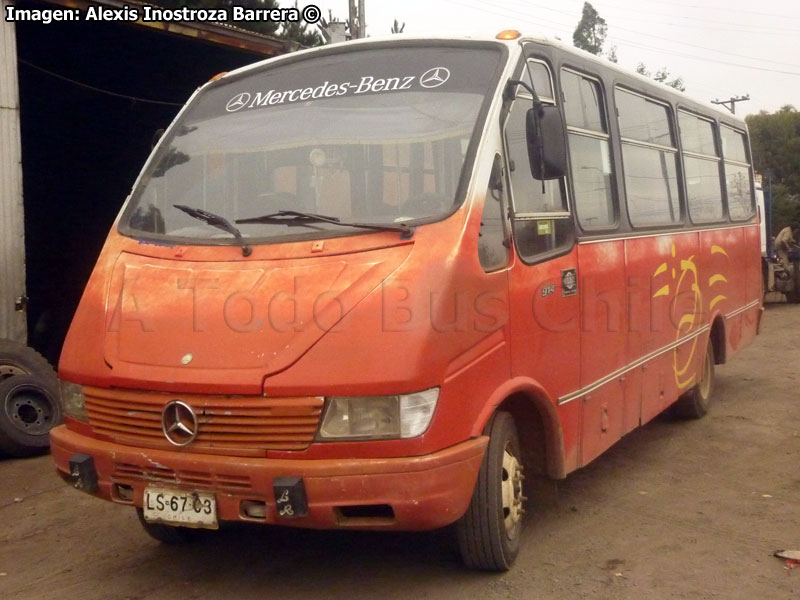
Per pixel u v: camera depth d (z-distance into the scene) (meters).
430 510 3.80
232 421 3.84
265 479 3.76
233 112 5.10
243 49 10.73
